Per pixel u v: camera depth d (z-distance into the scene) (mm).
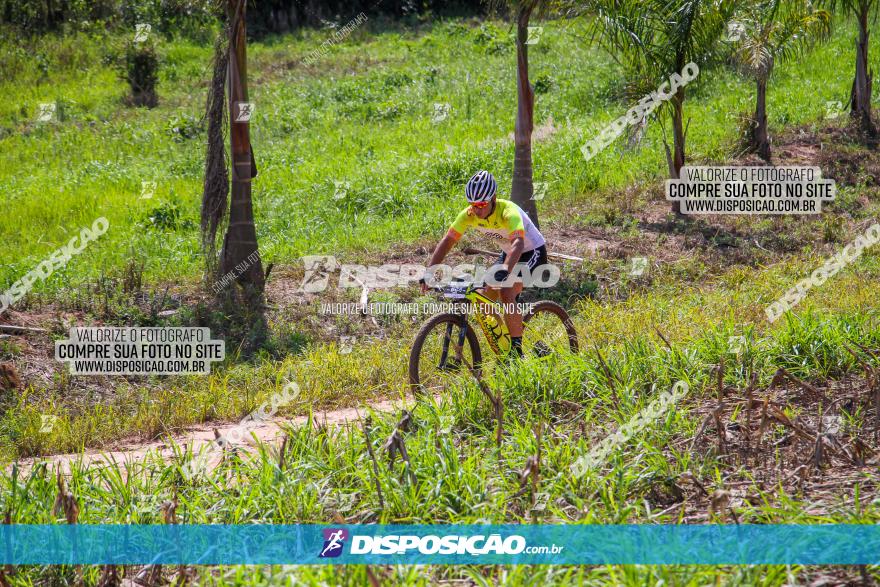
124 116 21266
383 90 22531
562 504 4176
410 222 12875
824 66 22734
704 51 12828
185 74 25344
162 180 15844
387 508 4133
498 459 4645
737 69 14758
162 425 6652
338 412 6812
